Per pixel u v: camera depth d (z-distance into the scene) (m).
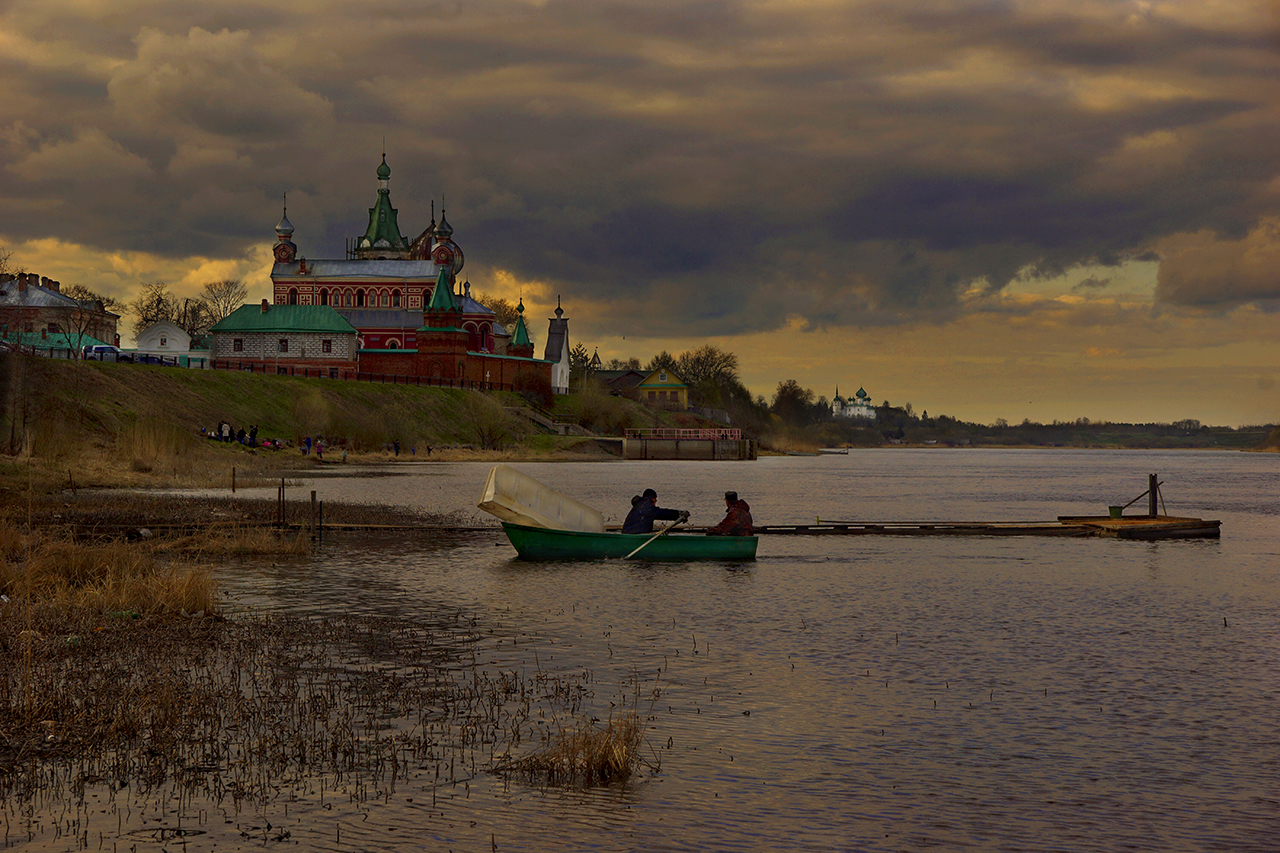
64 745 12.17
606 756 11.43
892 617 21.08
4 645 16.62
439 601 22.38
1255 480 103.19
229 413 95.44
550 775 11.39
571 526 31.50
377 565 27.94
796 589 24.73
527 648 17.64
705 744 12.52
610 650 17.61
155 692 13.84
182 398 92.31
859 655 17.44
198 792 10.80
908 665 16.72
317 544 32.53
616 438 133.25
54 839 9.66
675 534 30.05
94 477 50.88
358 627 19.20
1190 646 18.38
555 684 15.16
